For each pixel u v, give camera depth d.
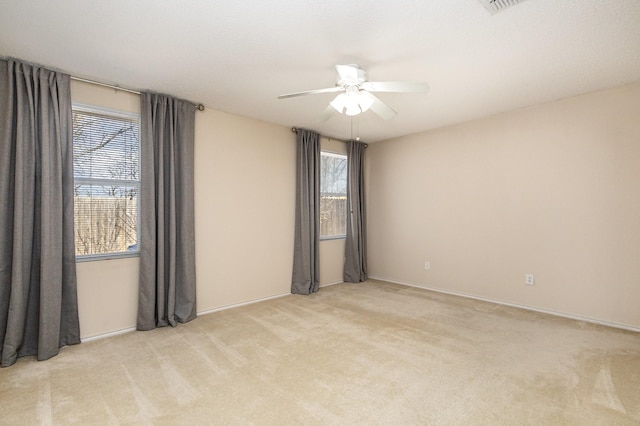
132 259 3.13
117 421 1.75
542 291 3.61
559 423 1.73
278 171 4.34
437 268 4.59
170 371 2.29
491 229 4.02
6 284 2.44
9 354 2.38
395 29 2.11
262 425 1.72
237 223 3.91
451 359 2.47
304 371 2.29
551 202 3.53
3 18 1.97
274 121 4.18
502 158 3.90
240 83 2.98
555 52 2.40
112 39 2.23
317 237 4.65
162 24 2.05
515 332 3.01
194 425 1.72
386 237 5.26
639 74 2.81
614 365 2.36
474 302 4.01
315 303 4.00
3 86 2.45
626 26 2.05
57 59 2.51
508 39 2.22
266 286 4.21
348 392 2.03
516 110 3.76
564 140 3.42
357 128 4.54
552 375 2.22
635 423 1.72
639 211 3.01
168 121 3.28
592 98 3.24
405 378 2.20
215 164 3.71
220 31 2.13
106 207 3.02
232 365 2.38
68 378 2.20
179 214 3.35
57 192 2.63
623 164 3.09
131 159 3.16
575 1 1.81
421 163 4.76
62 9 1.89
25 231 2.50
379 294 4.43
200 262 3.60
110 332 2.99
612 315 3.16
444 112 3.83
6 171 2.43
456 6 1.86
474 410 1.85
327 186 5.09
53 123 2.64
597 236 3.24
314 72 2.75
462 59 2.51
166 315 3.22
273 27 2.09
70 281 2.72
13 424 1.73
